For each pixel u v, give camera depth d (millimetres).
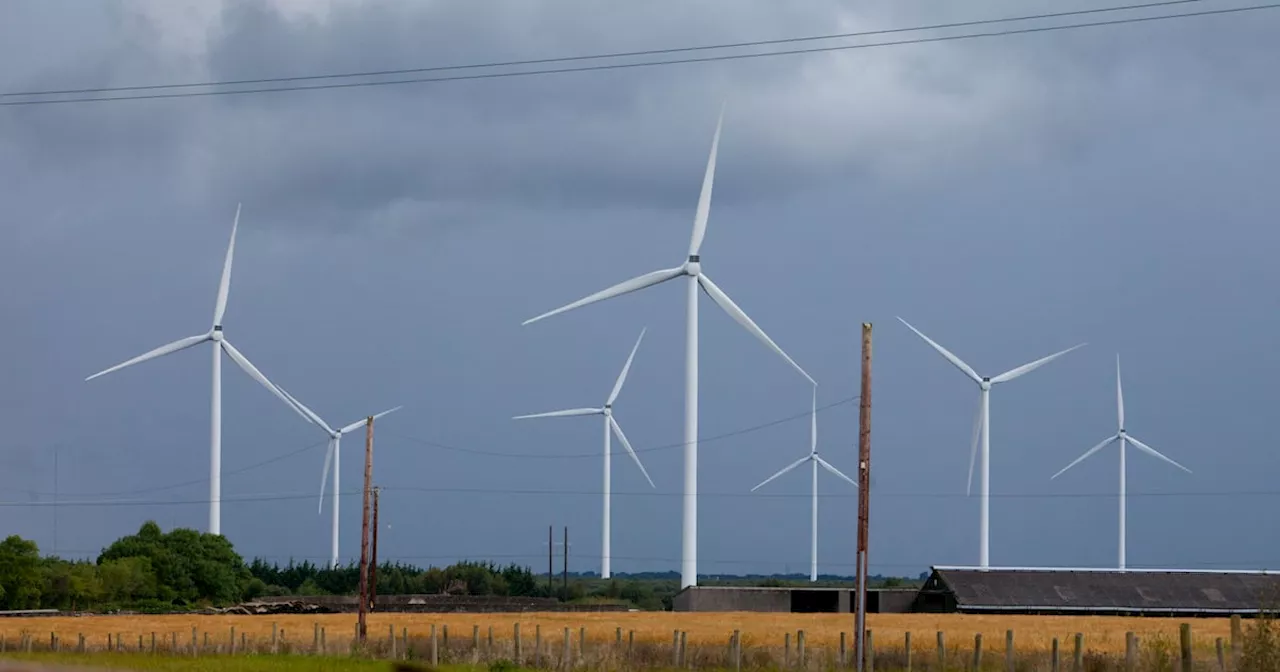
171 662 131000
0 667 95000
